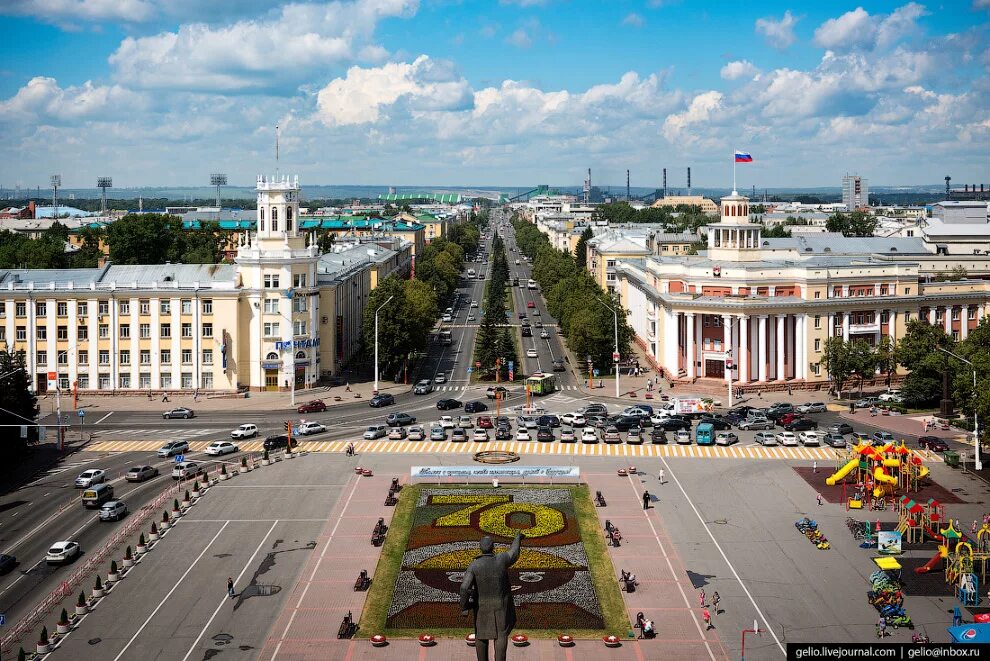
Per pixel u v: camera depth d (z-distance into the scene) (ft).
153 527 424.87
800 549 410.31
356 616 347.77
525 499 476.13
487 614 201.16
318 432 622.13
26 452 574.97
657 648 323.57
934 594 363.76
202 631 336.70
